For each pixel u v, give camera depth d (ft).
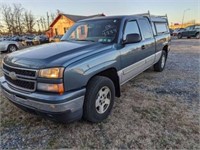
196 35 77.15
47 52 8.77
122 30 11.37
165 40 19.56
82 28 12.87
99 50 9.43
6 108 11.55
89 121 9.55
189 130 9.11
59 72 7.30
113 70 10.38
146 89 14.71
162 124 9.64
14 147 8.04
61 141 8.38
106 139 8.49
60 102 7.28
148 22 15.69
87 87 8.75
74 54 8.47
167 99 12.76
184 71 20.53
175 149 7.80
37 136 8.75
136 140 8.39
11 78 8.59
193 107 11.55
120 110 11.17
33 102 7.72
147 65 15.43
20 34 209.97
